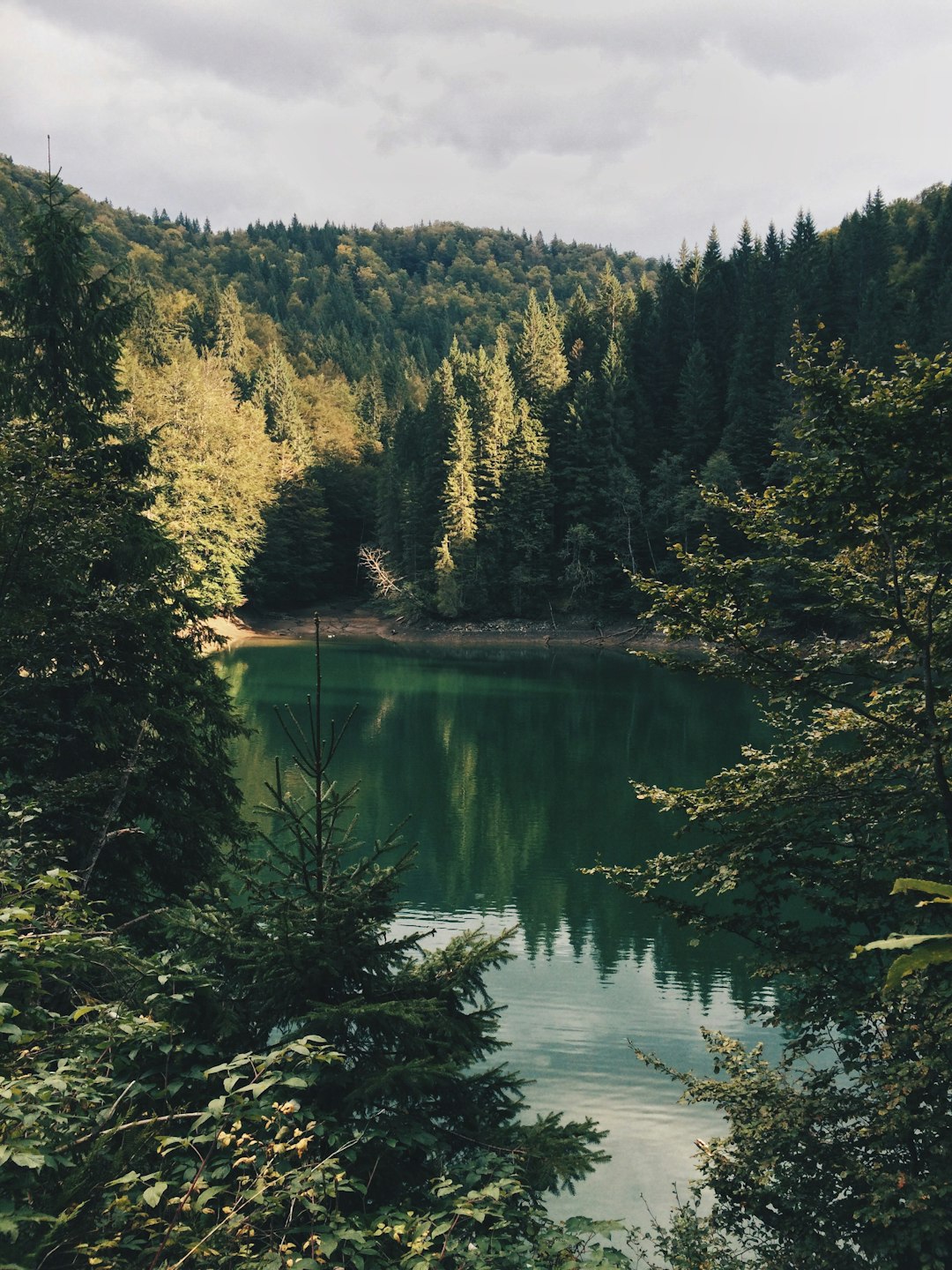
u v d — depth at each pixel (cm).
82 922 590
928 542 825
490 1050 748
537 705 5066
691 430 8344
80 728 1173
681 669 959
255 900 689
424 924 2108
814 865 904
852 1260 775
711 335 9119
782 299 8306
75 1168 385
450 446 8512
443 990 704
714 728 4391
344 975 669
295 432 10100
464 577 8331
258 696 5078
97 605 1096
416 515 8875
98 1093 408
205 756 1315
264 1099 523
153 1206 415
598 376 9144
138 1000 591
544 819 2958
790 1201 830
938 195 11312
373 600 9625
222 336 13050
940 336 6397
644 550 8206
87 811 1176
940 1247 696
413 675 6156
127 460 1409
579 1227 524
